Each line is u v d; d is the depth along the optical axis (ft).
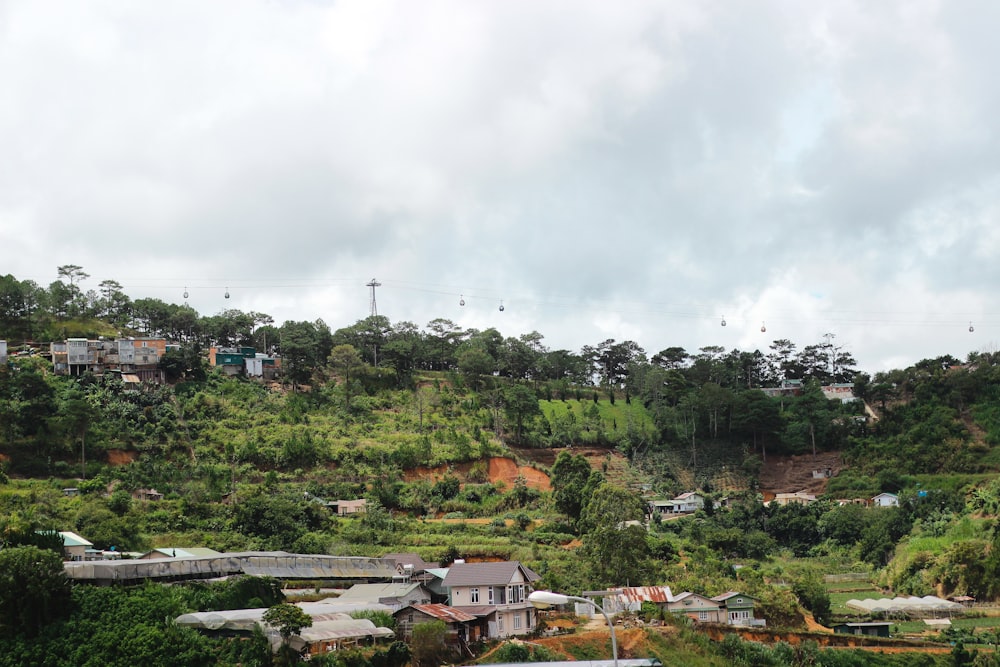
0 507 447.83
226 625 276.62
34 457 550.77
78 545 368.89
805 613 429.79
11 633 268.82
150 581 302.66
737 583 449.06
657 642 330.75
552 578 401.08
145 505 497.05
